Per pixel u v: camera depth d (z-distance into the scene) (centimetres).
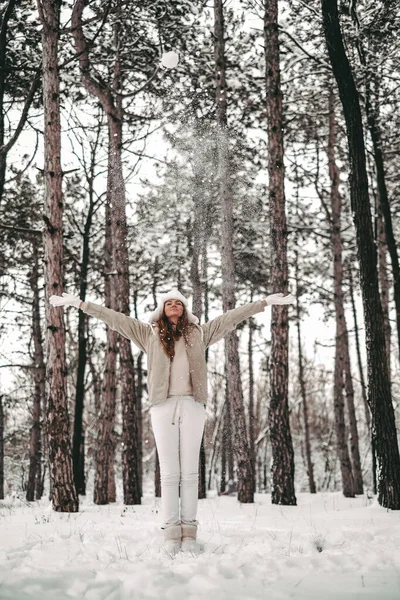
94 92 1352
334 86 1586
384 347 912
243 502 1229
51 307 879
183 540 432
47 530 543
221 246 1268
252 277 1831
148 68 1443
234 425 1271
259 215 1516
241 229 1617
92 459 2727
